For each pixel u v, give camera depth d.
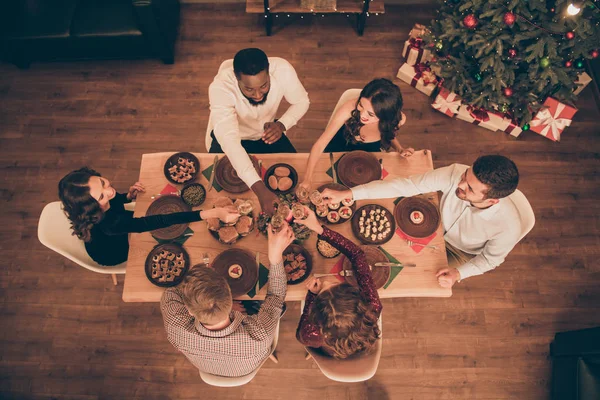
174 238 2.10
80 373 2.74
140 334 2.83
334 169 2.26
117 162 3.31
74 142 3.37
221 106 2.17
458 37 3.01
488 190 1.84
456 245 2.38
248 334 1.68
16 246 3.04
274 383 2.71
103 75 3.62
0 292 2.91
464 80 3.06
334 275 2.01
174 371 2.74
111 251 2.26
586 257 3.02
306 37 3.77
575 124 3.44
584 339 2.53
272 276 1.85
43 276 2.96
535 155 3.34
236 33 3.79
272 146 2.64
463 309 2.89
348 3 3.51
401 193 2.14
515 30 2.65
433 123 3.45
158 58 3.68
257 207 2.16
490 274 2.97
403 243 2.10
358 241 2.09
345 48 3.73
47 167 3.29
